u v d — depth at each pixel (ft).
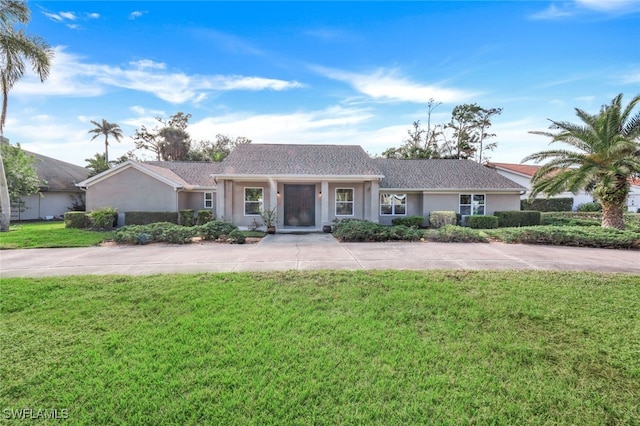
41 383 9.63
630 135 41.47
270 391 9.20
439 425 8.04
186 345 11.85
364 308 15.52
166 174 61.52
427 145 120.26
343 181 53.26
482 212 59.21
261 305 15.83
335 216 54.90
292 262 26.16
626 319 14.15
